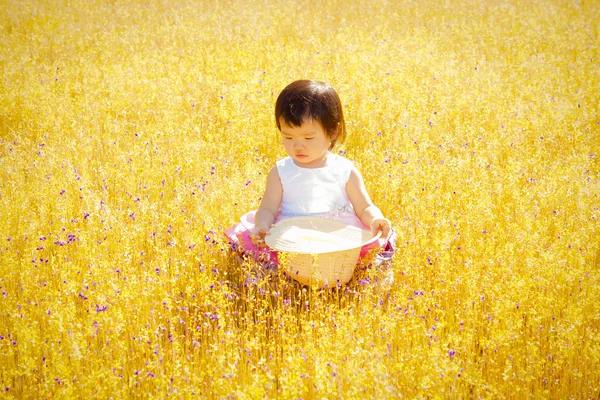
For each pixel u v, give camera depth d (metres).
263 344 3.33
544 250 4.13
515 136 6.14
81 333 3.26
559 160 5.68
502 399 3.06
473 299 3.69
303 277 3.80
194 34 10.15
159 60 8.77
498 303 3.51
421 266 4.01
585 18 11.37
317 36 10.17
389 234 4.16
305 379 3.07
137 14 11.58
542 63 8.45
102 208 4.68
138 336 3.38
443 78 7.84
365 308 3.55
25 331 3.17
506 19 11.05
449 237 4.24
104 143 6.00
